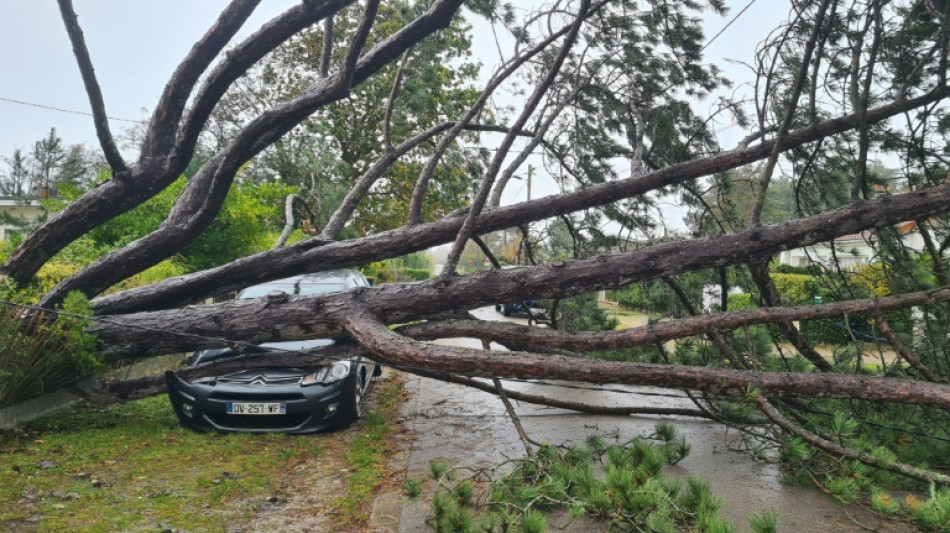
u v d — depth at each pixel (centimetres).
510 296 565
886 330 473
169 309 652
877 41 518
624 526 367
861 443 436
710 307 780
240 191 1224
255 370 620
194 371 610
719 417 568
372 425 648
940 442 500
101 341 611
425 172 702
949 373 576
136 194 648
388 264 2819
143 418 657
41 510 392
